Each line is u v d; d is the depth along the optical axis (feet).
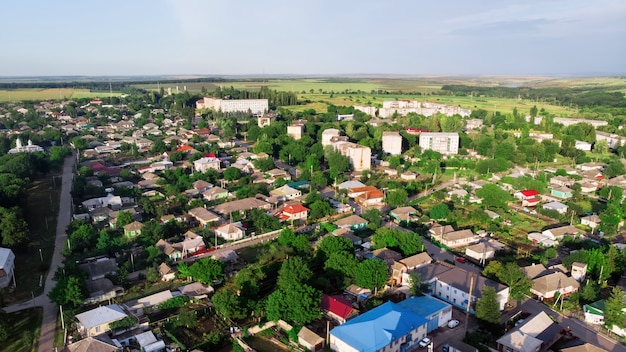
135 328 369.50
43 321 387.75
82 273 430.61
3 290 423.23
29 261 501.56
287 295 383.04
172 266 489.67
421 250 520.42
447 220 629.92
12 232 512.22
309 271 435.94
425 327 365.81
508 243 572.10
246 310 384.06
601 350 330.95
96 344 331.77
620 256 493.36
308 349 347.56
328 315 394.93
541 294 429.79
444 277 440.45
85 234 527.40
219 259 488.02
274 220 600.39
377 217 618.44
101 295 416.67
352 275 441.68
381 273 433.48
